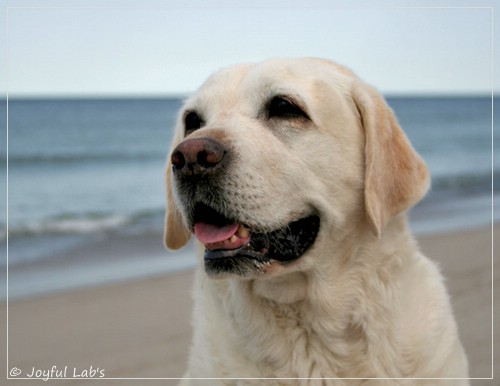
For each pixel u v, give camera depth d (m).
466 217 2.58
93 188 3.59
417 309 0.79
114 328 1.38
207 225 0.77
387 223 0.79
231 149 0.75
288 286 0.79
